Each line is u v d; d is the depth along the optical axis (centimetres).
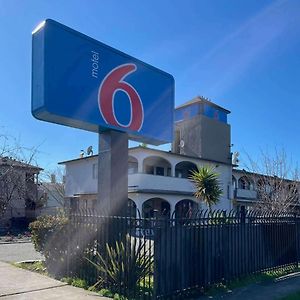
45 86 735
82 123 805
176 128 3725
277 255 1004
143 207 2717
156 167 3081
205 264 766
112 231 746
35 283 796
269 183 2842
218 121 3725
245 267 887
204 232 775
